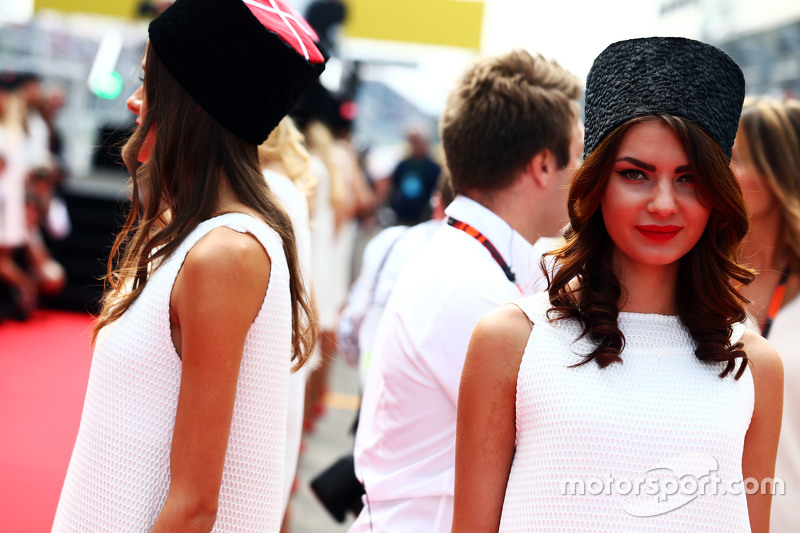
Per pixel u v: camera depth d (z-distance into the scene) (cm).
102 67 1772
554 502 188
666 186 191
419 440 257
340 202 825
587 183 199
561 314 199
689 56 191
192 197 219
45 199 1195
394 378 263
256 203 225
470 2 1491
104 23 1850
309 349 250
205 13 217
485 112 278
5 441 695
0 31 1834
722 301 203
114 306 220
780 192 337
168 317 209
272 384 218
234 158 224
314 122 745
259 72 221
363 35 1497
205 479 202
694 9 895
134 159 230
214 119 222
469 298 254
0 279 1149
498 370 199
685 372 197
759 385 203
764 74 884
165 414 210
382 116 2394
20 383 870
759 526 202
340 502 354
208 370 202
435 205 470
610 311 197
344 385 1002
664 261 195
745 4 906
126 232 231
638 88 192
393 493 258
